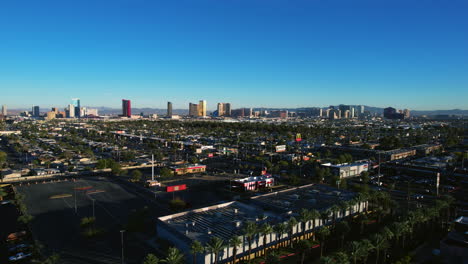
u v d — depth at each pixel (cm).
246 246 12444
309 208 16112
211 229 13162
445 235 14350
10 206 18450
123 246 13025
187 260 11719
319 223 15112
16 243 13350
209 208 15912
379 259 12088
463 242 11756
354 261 10744
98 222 15812
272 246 13262
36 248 11925
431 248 13100
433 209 14525
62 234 14250
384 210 16712
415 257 12250
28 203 18950
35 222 15750
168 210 17862
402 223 12750
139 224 14788
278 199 17938
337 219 15838
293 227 13825
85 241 13488
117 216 16750
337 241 13850
